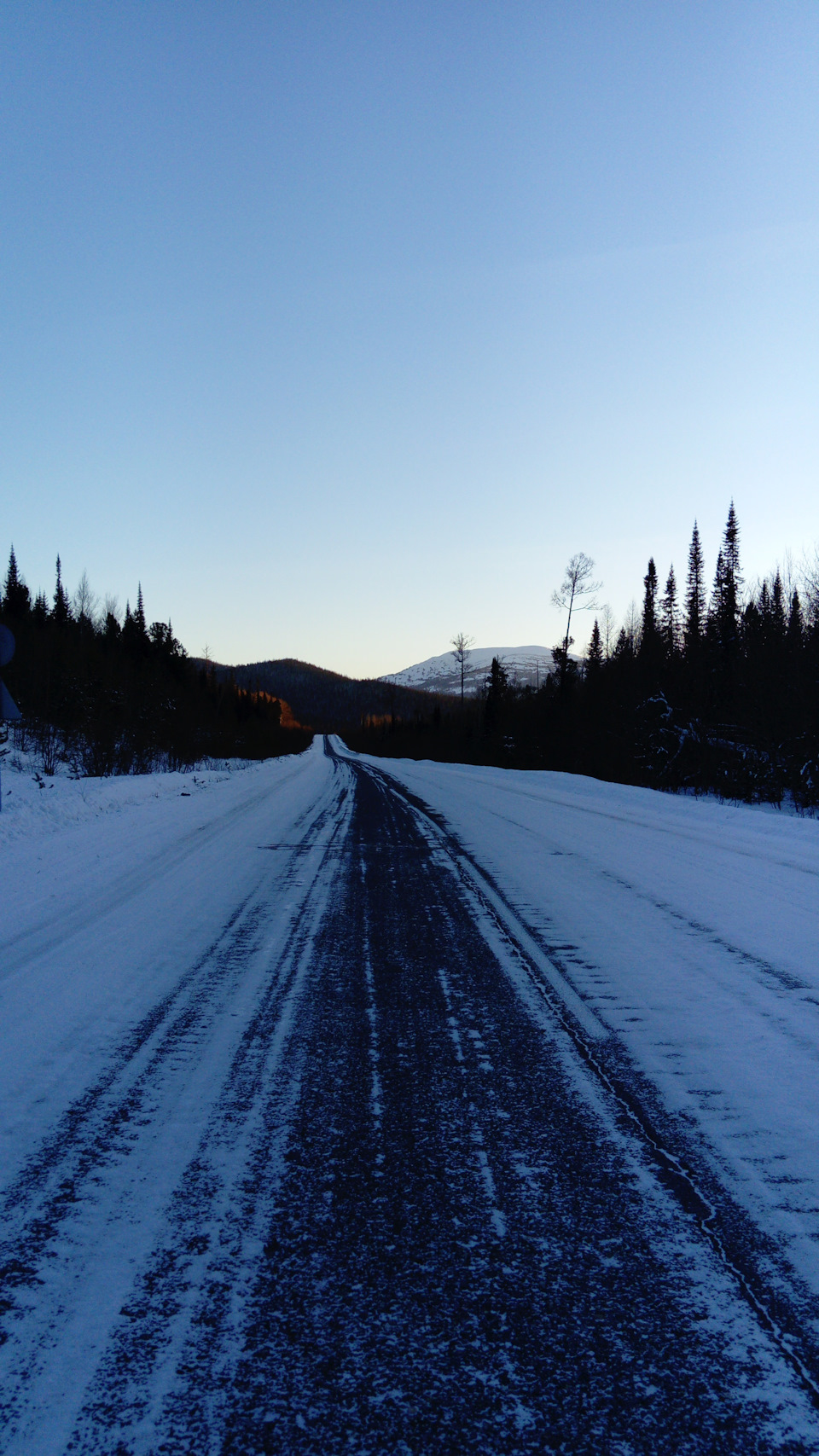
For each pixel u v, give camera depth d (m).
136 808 13.55
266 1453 1.59
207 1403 1.71
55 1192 2.49
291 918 6.05
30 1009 4.08
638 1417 1.67
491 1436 1.62
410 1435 1.63
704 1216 2.38
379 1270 2.13
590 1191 2.51
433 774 29.08
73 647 40.84
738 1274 2.13
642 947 5.27
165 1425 1.65
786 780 23.47
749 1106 3.09
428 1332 1.91
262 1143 2.80
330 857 8.80
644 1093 3.20
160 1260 2.17
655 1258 2.19
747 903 6.52
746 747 25.84
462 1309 1.98
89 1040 3.71
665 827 11.61
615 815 13.31
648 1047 3.65
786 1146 2.79
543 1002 4.24
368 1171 2.62
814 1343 1.89
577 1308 1.99
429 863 8.45
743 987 4.46
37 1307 1.99
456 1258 2.18
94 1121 2.95
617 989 4.45
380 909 6.34
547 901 6.63
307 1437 1.62
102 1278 2.10
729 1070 3.41
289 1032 3.83
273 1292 2.04
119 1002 4.21
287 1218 2.36
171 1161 2.68
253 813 13.48
